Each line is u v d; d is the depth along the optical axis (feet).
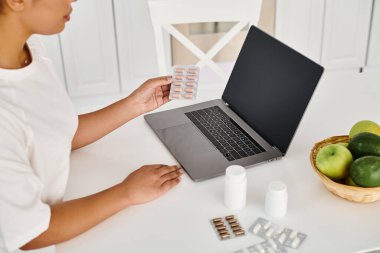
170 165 3.73
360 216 3.15
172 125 4.25
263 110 4.04
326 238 2.97
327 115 4.34
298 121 3.62
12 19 2.98
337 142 3.57
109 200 3.14
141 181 3.26
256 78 4.23
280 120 3.81
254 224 3.09
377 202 3.27
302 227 3.06
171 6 5.45
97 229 3.10
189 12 5.48
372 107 4.47
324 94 4.70
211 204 3.29
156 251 2.91
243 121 4.25
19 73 3.23
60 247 2.96
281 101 3.85
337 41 8.82
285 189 3.11
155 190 3.24
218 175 3.56
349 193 3.15
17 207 2.77
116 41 8.18
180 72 4.16
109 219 3.17
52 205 3.13
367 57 9.09
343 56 9.01
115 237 3.03
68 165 3.39
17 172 2.82
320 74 3.50
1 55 3.16
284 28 8.57
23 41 3.17
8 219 2.75
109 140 4.11
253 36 4.41
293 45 8.75
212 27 8.57
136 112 4.13
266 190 3.41
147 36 8.25
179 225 3.11
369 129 3.47
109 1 7.84
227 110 4.44
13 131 2.96
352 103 4.53
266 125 3.96
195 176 3.51
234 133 4.07
